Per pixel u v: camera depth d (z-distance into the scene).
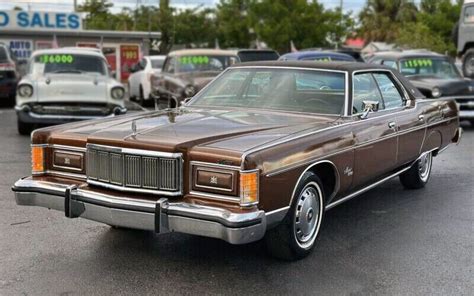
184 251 4.98
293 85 5.69
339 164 4.96
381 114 5.90
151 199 4.16
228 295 4.10
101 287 4.21
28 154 9.31
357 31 50.28
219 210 3.92
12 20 26.95
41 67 11.91
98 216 4.30
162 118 5.11
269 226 4.22
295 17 33.75
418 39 36.00
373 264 4.73
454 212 6.34
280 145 4.28
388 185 7.63
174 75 12.84
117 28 43.34
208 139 4.28
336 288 4.24
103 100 10.84
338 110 5.38
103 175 4.38
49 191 4.51
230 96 5.88
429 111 6.94
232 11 38.59
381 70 6.32
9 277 4.37
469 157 9.77
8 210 6.13
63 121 10.80
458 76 13.93
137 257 4.83
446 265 4.73
